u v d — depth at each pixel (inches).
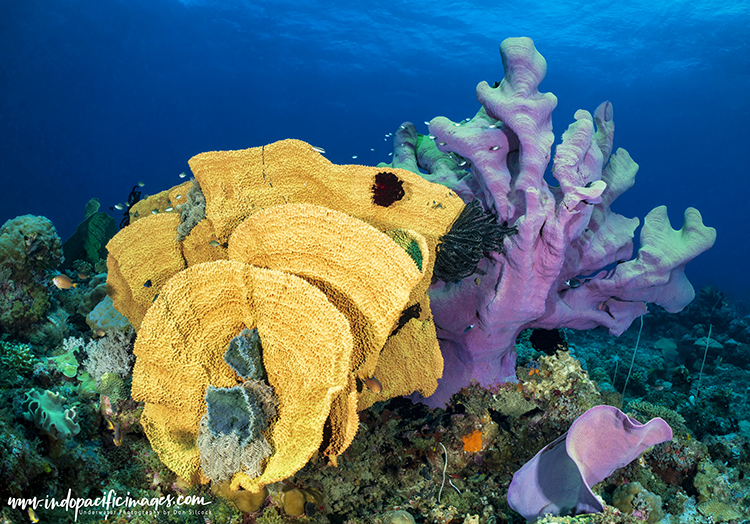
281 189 122.5
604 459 121.1
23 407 111.7
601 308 167.2
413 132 186.4
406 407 156.9
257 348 101.2
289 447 95.7
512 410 151.6
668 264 148.9
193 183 129.1
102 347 137.1
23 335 156.8
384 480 135.3
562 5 1745.8
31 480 98.1
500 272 143.3
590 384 161.3
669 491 146.4
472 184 158.4
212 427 95.6
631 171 161.5
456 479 141.0
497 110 134.0
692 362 412.8
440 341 166.6
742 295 980.6
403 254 98.6
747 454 166.9
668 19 1752.0
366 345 105.7
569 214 128.4
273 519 114.2
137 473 119.0
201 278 99.3
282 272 95.7
